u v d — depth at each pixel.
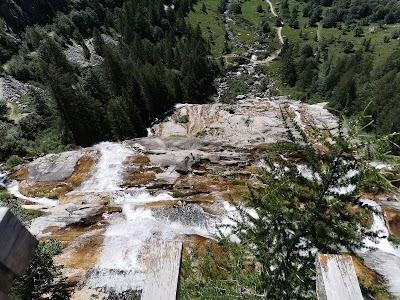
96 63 80.44
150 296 3.87
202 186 26.45
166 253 4.09
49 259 13.14
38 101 52.09
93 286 15.68
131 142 34.84
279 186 8.10
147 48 86.88
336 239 7.64
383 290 14.89
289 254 8.02
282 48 107.50
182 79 81.50
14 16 76.31
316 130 8.20
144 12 110.44
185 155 30.67
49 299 14.60
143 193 25.86
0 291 3.14
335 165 7.38
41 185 28.19
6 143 40.47
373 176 7.06
